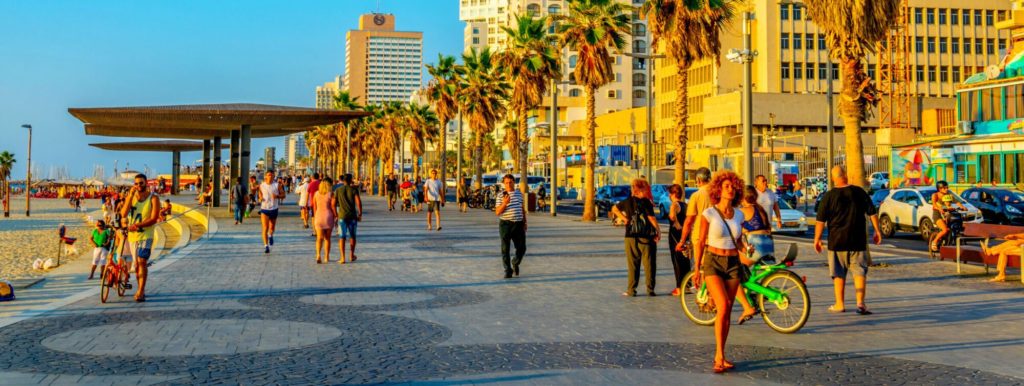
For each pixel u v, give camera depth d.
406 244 20.25
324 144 102.81
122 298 10.85
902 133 69.69
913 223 22.84
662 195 35.06
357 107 82.94
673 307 10.04
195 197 73.31
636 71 149.12
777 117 80.75
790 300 8.18
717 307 6.63
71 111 34.66
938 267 14.73
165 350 7.37
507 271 13.21
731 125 80.94
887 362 6.86
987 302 10.33
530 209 40.72
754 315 8.72
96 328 8.52
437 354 7.21
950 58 87.56
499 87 48.88
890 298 10.72
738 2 27.41
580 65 31.98
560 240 21.69
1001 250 12.61
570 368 6.65
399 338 7.98
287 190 80.88
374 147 83.00
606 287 12.02
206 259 16.38
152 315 9.41
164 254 18.00
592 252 17.95
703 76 90.44
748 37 18.44
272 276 13.45
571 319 9.14
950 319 9.05
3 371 6.50
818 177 55.22
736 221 6.81
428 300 10.67
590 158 32.44
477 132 49.34
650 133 32.19
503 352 7.30
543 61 39.09
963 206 21.95
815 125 81.44
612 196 40.16
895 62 83.38
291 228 26.55
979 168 36.31
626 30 31.69
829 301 10.42
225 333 8.23
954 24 87.88
